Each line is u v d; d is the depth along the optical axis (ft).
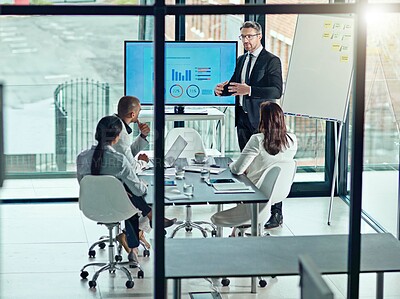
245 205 20.42
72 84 21.98
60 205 22.29
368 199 24.02
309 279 10.86
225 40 24.93
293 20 24.86
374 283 19.98
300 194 25.96
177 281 15.81
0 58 21.34
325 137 26.09
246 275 15.58
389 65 22.86
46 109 21.77
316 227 23.17
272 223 22.99
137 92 22.98
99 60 22.34
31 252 20.85
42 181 22.07
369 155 23.89
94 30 22.22
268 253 16.46
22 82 21.53
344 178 25.91
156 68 14.78
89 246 21.36
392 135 22.59
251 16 24.88
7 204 21.98
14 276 19.80
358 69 15.08
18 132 21.70
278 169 20.63
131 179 19.98
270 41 25.05
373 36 23.35
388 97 22.80
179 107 24.44
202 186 19.84
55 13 14.64
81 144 22.21
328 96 24.61
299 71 24.77
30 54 21.56
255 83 23.57
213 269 15.67
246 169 20.66
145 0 21.98
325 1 25.50
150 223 20.21
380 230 23.08
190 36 24.84
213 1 24.82
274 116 20.65
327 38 24.39
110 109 22.39
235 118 23.86
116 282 19.83
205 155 22.04
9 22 21.29
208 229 21.99
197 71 24.29
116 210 20.03
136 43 22.86
